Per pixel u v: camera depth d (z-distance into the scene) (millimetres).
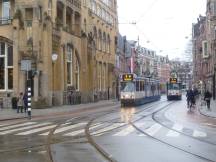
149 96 64750
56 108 48406
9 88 50281
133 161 13352
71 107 50969
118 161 13367
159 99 78750
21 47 49312
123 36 105000
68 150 15836
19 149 16266
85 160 13594
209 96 43562
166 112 40406
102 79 78938
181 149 15992
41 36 50125
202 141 18422
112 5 88875
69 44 59344
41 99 48281
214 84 75125
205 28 96500
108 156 14328
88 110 45219
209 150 15750
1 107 49156
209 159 13711
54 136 20516
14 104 46656
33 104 47688
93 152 15312
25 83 48750
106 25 82625
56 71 54344
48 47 50344
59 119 32156
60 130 23359
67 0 59000
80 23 64688
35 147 16797
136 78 54312
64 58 56562
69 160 13609
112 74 86375
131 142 18062
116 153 15016
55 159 13828
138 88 55406
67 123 28031
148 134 21125
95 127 24938
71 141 18500
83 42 64750
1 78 50625
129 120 30172
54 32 52562
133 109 45906
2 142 18453
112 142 18062
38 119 32719
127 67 108812
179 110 44000
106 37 82625
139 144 17422
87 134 21219
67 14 61031
